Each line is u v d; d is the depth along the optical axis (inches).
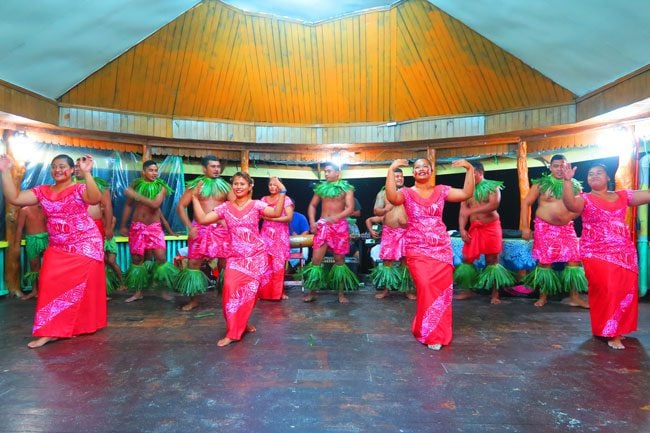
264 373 102.7
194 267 171.5
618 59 164.1
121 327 144.9
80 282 130.4
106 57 199.3
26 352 118.5
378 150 266.7
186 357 114.3
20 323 151.7
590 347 124.3
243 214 129.8
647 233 197.8
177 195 257.6
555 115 214.4
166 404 85.7
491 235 186.2
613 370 105.6
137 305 179.9
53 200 126.4
